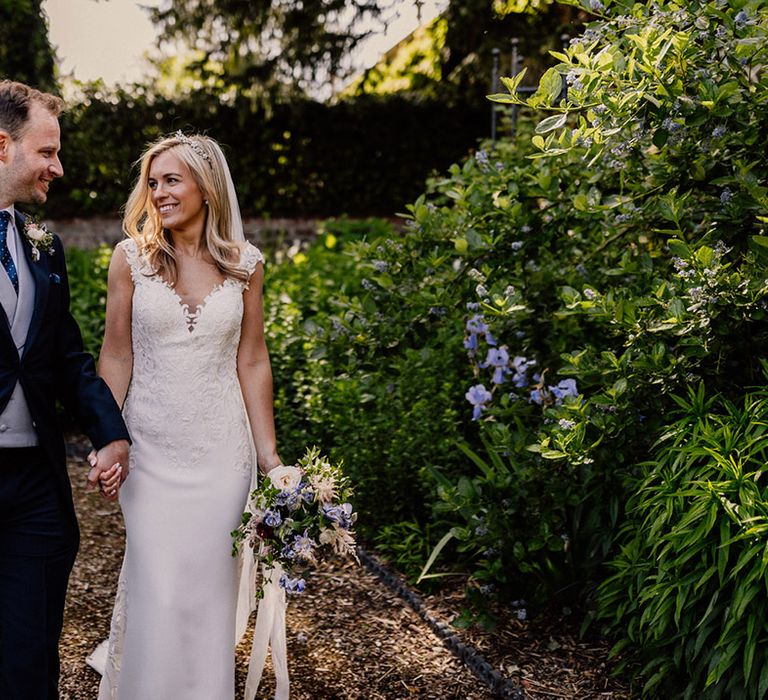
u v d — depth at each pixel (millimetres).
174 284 2684
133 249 2697
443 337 4504
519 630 3414
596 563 3363
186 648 2633
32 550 2365
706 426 2846
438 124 12711
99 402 2500
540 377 3971
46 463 2412
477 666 3203
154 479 2650
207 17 11797
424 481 4145
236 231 2828
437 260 4070
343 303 4359
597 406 3236
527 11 10477
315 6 11656
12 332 2355
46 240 2441
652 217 3730
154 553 2625
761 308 3049
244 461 2764
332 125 12734
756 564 2488
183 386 2648
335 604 3773
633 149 3525
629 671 3084
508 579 3566
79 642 3396
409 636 3490
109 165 12461
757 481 2744
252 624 3637
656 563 2906
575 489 3387
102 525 4684
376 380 4547
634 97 3037
